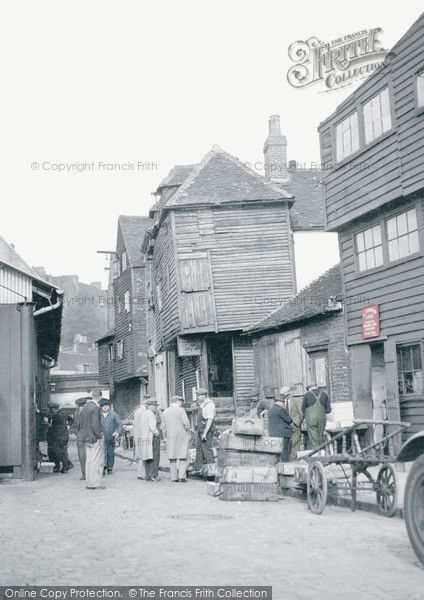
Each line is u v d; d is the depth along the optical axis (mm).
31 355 17969
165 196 34688
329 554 7734
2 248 29781
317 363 22438
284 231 30484
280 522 10273
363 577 6582
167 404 37625
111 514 11320
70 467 23156
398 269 17266
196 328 29641
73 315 108375
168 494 14391
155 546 8328
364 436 18391
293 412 17984
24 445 17641
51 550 8148
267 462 13812
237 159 31922
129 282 47094
